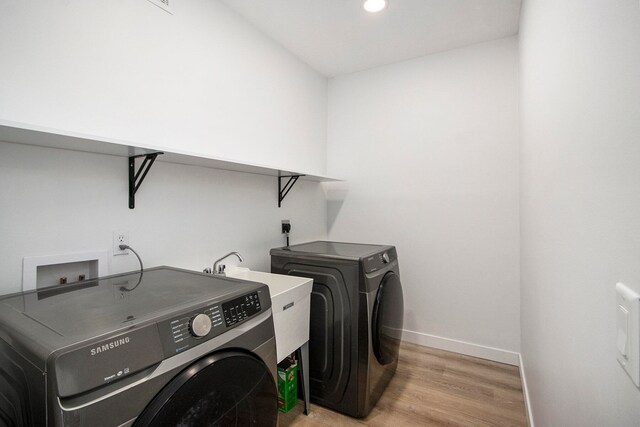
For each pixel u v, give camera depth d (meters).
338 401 1.83
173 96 1.68
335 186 3.14
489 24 2.23
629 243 0.48
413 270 2.77
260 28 2.27
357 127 3.02
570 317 0.85
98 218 1.38
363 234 3.01
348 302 1.79
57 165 1.25
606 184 0.59
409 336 2.79
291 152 2.64
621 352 0.51
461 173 2.57
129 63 1.48
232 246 2.09
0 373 0.77
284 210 2.59
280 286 1.67
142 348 0.74
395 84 2.84
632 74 0.48
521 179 2.17
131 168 1.48
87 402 0.64
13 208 1.14
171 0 1.67
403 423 1.73
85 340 0.68
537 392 1.44
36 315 0.85
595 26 0.65
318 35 2.37
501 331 2.44
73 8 1.28
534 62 1.46
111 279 1.29
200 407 0.84
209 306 0.94
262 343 1.09
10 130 0.92
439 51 2.62
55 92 1.22
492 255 2.47
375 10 2.06
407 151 2.79
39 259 1.20
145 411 0.73
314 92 2.96
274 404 1.13
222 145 1.98
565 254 0.90
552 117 1.08
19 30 1.13
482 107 2.49
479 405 1.88
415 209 2.76
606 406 0.58
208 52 1.88
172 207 1.70
